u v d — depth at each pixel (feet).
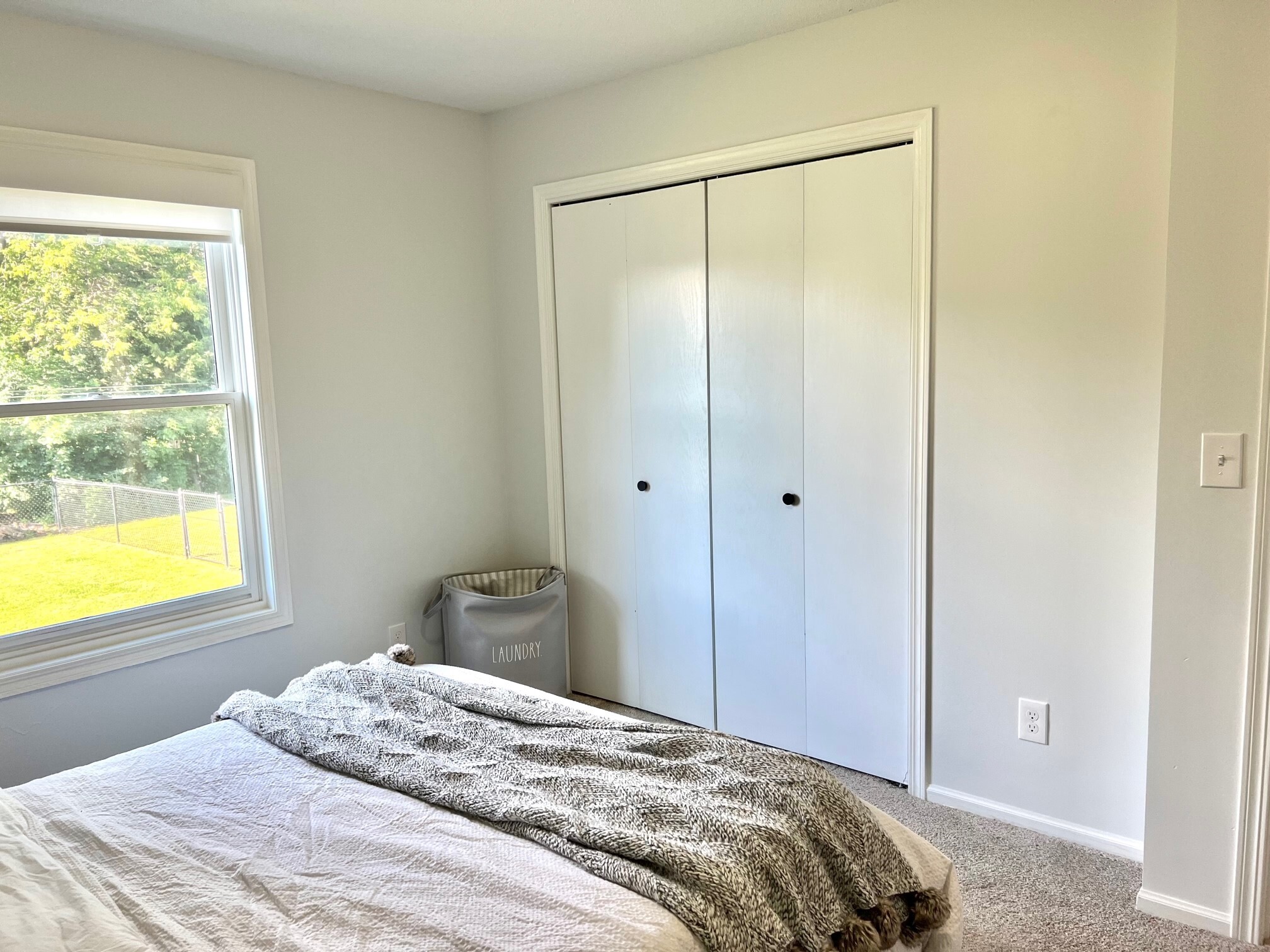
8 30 7.38
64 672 7.96
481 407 11.60
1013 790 8.09
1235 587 6.21
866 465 8.66
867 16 8.06
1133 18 6.74
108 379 8.38
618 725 6.10
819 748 9.45
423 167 10.65
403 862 4.62
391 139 10.28
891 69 7.98
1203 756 6.46
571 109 10.43
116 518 8.51
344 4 7.50
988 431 7.82
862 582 8.85
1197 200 6.05
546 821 4.78
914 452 8.25
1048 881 7.17
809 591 9.27
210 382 9.11
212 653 9.02
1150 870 6.77
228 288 9.12
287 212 9.35
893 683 8.75
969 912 6.80
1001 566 7.89
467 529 11.54
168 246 8.69
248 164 8.96
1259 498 6.04
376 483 10.42
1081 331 7.24
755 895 4.30
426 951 3.92
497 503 11.91
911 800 8.59
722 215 9.37
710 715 10.33
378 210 10.20
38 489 8.00
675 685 10.61
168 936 4.02
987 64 7.46
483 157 11.35
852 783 8.95
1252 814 6.29
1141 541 7.15
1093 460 7.30
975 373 7.83
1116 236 7.00
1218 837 6.47
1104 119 6.95
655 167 9.70
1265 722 6.17
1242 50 5.81
